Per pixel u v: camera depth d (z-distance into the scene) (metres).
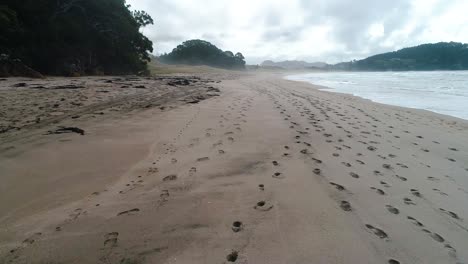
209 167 3.66
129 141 4.69
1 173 3.24
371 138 5.64
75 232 2.21
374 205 2.87
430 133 6.36
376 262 2.01
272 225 2.39
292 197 2.92
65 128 5.11
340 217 2.58
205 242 2.13
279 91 16.11
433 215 2.75
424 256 2.12
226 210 2.61
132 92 11.17
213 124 6.10
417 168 4.05
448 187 3.44
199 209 2.61
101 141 4.59
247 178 3.37
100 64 30.62
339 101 11.77
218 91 13.84
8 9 21.56
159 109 7.67
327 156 4.32
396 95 15.91
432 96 15.39
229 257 1.97
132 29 33.47
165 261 1.91
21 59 21.89
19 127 5.14
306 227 2.38
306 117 7.46
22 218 2.42
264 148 4.55
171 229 2.28
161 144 4.61
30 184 3.06
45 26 24.61
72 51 26.25
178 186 3.10
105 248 2.03
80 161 3.75
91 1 29.00
